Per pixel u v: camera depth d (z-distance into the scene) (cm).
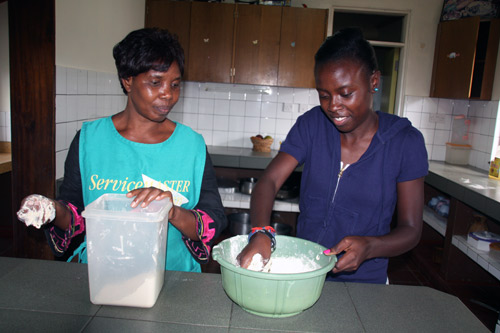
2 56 300
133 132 108
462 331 78
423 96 376
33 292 84
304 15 343
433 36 367
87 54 230
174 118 377
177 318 77
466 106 369
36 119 195
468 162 358
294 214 359
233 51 346
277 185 120
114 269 78
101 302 79
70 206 97
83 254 106
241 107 387
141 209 79
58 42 196
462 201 259
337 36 97
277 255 102
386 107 402
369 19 417
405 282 306
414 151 111
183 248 111
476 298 266
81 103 225
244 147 392
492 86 324
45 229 93
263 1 342
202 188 112
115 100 283
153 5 340
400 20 379
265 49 346
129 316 77
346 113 99
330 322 79
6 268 95
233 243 96
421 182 113
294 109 385
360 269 119
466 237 274
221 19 343
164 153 108
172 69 95
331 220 120
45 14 188
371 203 115
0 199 311
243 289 77
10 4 188
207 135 392
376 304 87
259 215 107
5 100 304
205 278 95
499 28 315
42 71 192
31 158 198
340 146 118
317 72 99
